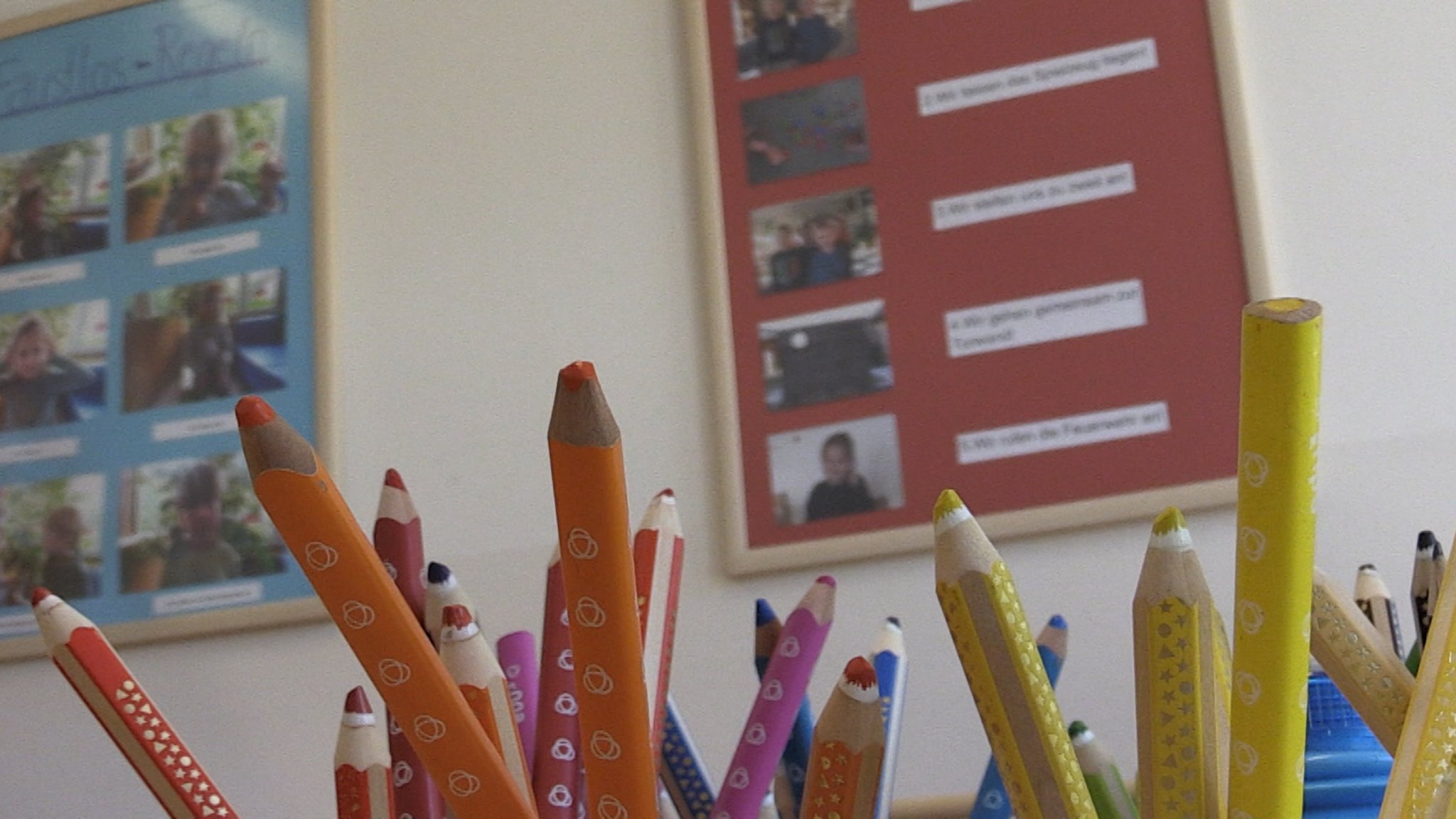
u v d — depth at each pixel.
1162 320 0.87
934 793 0.82
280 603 0.97
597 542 0.35
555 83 1.05
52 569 1.03
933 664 0.84
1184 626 0.37
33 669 1.02
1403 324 0.83
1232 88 0.89
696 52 1.00
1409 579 0.79
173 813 0.44
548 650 0.50
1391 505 0.80
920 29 0.97
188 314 1.06
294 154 1.08
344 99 1.09
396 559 0.49
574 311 0.99
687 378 0.95
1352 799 0.49
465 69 1.07
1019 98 0.93
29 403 1.08
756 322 0.94
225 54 1.12
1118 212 0.89
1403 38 0.89
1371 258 0.85
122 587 1.01
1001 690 0.37
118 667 0.43
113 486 1.04
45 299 1.10
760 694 0.50
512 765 0.44
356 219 1.06
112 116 1.13
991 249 0.91
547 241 1.01
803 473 0.90
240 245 1.07
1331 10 0.90
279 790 0.93
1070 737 0.44
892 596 0.86
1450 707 0.37
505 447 0.97
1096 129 0.91
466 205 1.04
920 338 0.91
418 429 0.99
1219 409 0.84
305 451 0.34
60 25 1.17
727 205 0.97
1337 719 0.51
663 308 0.97
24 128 1.15
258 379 1.03
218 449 1.03
